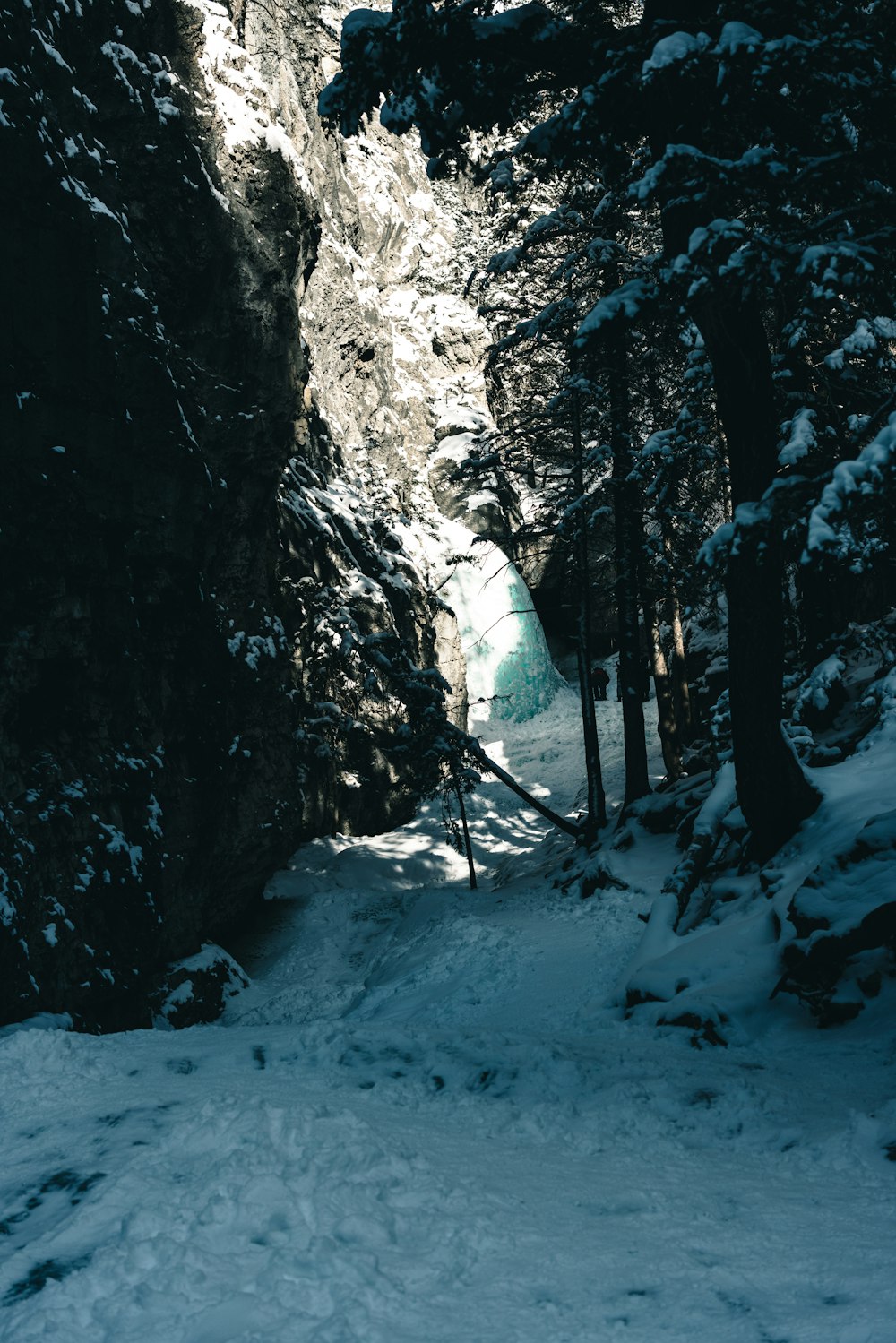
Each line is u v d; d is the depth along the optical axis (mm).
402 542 35938
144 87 18734
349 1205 3703
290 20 35594
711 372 13461
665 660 25828
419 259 44625
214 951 20422
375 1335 2881
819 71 7996
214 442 20094
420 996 13445
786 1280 3355
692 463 17500
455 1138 4816
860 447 7133
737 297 9914
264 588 22734
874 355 10547
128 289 17031
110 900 16312
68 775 15961
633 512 21656
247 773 21703
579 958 13406
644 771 22781
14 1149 4715
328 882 27047
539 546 42375
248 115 21172
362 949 22859
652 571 22578
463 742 25828
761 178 8102
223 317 20109
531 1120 5137
